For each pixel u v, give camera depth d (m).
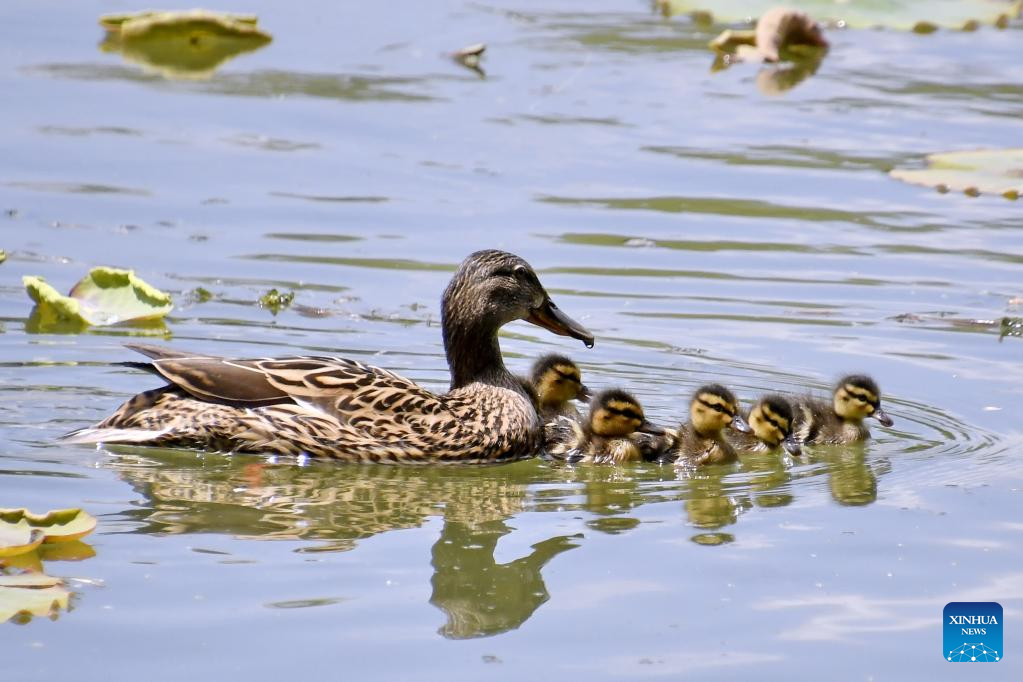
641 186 20.06
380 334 15.42
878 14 29.55
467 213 18.88
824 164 21.03
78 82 23.48
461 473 12.55
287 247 17.69
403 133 21.83
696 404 13.02
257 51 25.69
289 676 8.35
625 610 9.39
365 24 27.64
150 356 12.62
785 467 12.94
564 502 11.66
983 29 29.11
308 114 22.48
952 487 11.92
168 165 20.16
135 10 27.86
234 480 11.81
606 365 14.88
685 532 10.87
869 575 10.01
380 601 9.38
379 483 12.07
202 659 8.51
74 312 15.45
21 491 11.16
